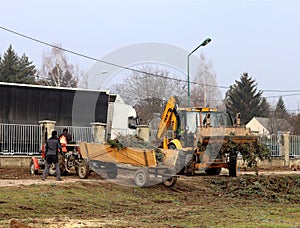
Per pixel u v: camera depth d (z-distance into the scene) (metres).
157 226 12.45
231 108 80.56
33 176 22.83
